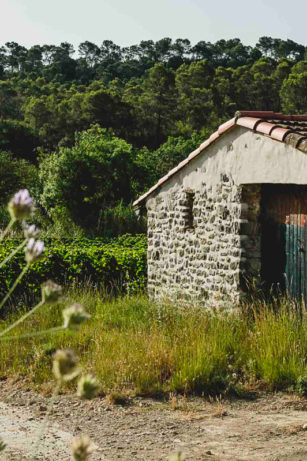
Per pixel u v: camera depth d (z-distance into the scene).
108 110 64.94
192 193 12.84
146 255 16.06
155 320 10.88
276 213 10.95
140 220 26.42
